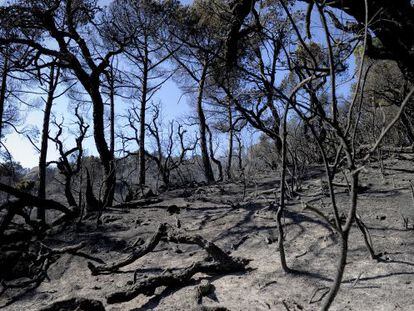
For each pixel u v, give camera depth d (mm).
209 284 3672
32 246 6410
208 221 6230
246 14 6000
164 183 15516
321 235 4625
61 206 7461
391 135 10531
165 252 5121
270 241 4797
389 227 4562
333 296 1433
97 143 11227
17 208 6527
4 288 4672
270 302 3250
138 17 14094
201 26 9633
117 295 3668
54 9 11609
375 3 5523
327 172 1523
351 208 1425
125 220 7254
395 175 7285
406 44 6070
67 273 5133
